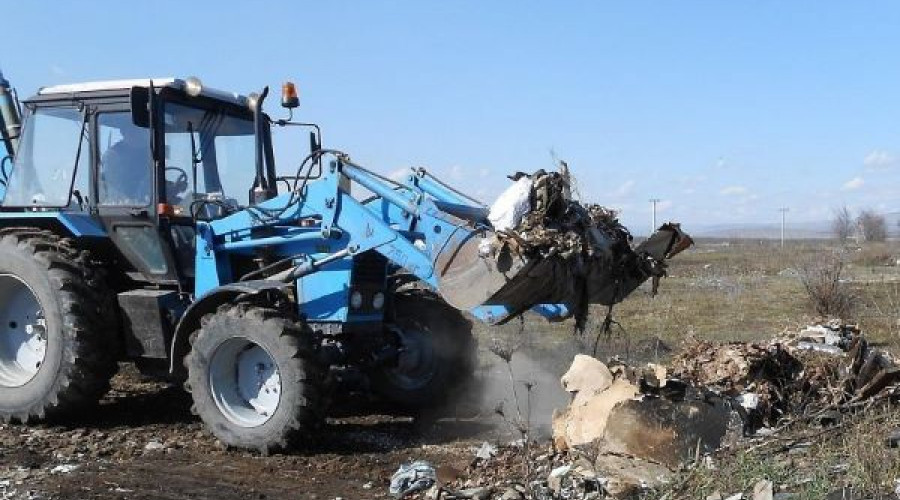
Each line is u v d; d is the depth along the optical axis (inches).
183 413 303.4
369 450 258.7
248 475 233.0
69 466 238.7
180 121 295.0
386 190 258.4
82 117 297.6
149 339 283.3
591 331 424.5
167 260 289.9
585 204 248.7
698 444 196.7
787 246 1492.4
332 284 275.7
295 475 233.1
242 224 283.4
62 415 283.3
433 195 279.3
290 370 247.4
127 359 291.0
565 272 226.4
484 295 226.7
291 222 279.1
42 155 306.5
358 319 279.6
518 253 219.3
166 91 289.9
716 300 649.0
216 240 285.9
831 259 707.4
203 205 295.0
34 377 282.8
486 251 224.5
